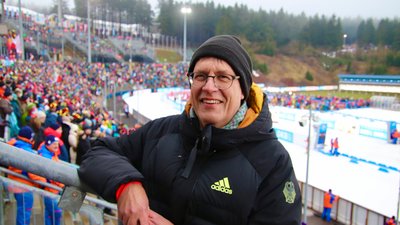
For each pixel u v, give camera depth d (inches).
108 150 61.0
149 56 3058.6
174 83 2332.7
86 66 1891.0
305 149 951.6
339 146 987.3
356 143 1026.7
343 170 764.6
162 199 56.2
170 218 54.6
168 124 62.6
